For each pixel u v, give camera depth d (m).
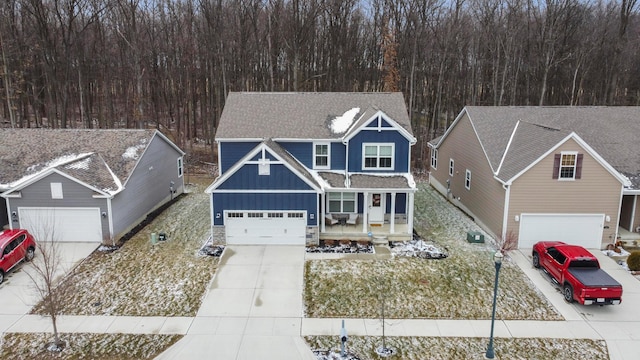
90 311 16.81
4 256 19.02
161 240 23.38
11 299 17.58
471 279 19.16
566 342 15.08
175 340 15.12
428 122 48.75
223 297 17.75
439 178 34.31
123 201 23.98
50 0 43.03
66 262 20.67
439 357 14.38
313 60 47.62
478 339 15.28
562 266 17.95
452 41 44.97
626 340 15.17
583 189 21.88
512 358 14.31
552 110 27.88
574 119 27.08
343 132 24.30
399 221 25.17
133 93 47.78
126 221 24.44
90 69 47.12
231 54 45.12
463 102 49.41
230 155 24.50
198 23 48.59
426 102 50.03
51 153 25.58
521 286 18.64
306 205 22.11
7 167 24.48
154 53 45.16
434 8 44.59
